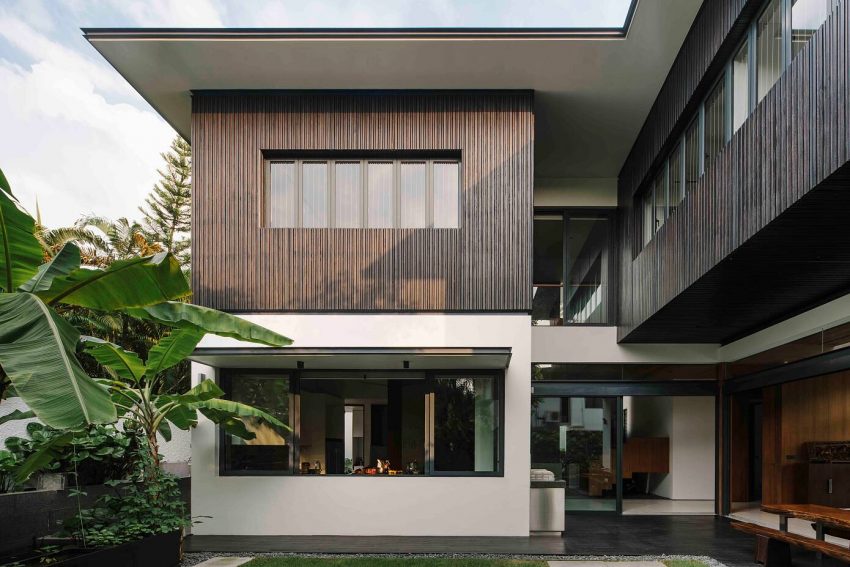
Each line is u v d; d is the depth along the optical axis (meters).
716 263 5.64
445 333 7.65
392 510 7.61
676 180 7.37
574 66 7.24
